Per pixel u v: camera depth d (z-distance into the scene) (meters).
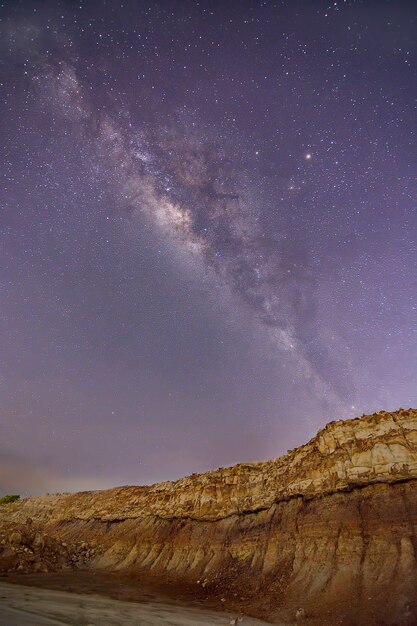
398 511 25.48
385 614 20.33
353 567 24.47
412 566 22.33
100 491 63.38
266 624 22.19
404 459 27.59
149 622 22.19
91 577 37.75
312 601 23.80
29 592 29.38
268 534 32.84
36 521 65.06
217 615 24.53
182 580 34.41
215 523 39.44
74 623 20.94
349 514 27.50
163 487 50.72
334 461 31.00
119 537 47.47
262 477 39.75
